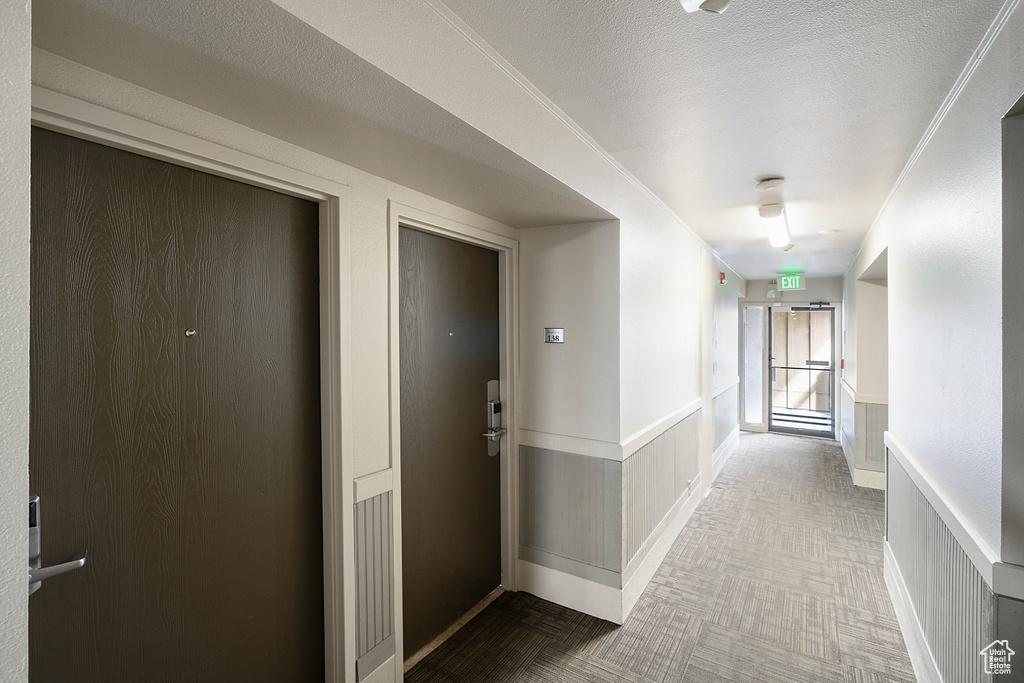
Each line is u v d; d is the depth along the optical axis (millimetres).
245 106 1267
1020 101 1198
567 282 2611
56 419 1136
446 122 1340
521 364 2766
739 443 6539
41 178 1099
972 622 1487
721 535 3496
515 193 2018
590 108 1775
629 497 2572
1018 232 1282
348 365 1728
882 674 2068
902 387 2549
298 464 1682
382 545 1893
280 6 851
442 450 2346
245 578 1537
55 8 848
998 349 1333
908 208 2346
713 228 3725
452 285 2396
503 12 1239
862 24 1276
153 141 1198
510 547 2754
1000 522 1330
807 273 6328
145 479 1295
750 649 2234
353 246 1747
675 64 1479
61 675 1158
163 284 1317
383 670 1909
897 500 2568
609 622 2463
